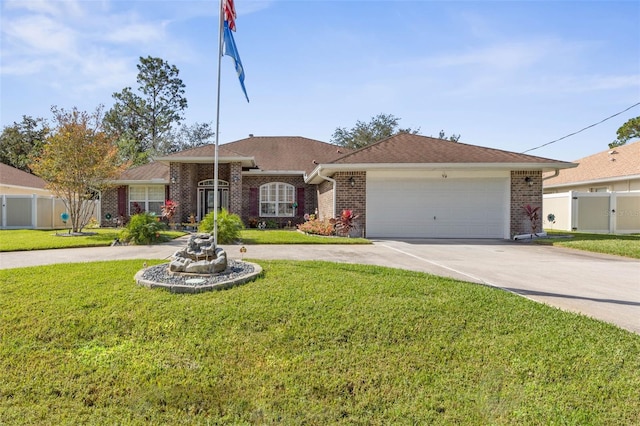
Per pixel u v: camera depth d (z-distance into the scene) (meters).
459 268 8.37
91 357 3.98
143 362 3.89
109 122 39.47
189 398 3.37
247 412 3.21
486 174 15.70
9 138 37.44
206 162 20.25
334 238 14.24
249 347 4.13
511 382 3.47
